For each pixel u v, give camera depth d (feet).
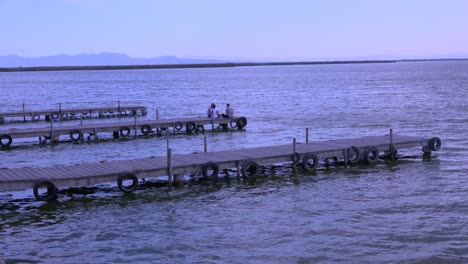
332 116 175.22
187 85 460.55
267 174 84.43
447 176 81.35
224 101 261.65
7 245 53.57
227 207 66.33
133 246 52.95
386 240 53.52
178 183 76.95
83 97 314.96
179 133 141.49
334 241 53.47
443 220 59.62
